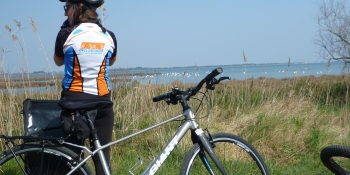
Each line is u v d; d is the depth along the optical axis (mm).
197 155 3328
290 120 6039
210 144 3303
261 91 7875
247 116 6207
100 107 2969
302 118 6215
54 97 5328
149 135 5277
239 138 3496
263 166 3570
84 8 3084
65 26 3156
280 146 5281
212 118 6125
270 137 5414
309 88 8484
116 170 4488
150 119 5602
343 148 3385
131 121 5512
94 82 3051
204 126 5809
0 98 5051
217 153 4387
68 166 3027
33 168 3105
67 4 3090
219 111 6559
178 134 3250
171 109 5992
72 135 3023
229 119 6402
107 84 3154
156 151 4906
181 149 4762
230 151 4406
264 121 5777
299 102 7066
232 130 5688
